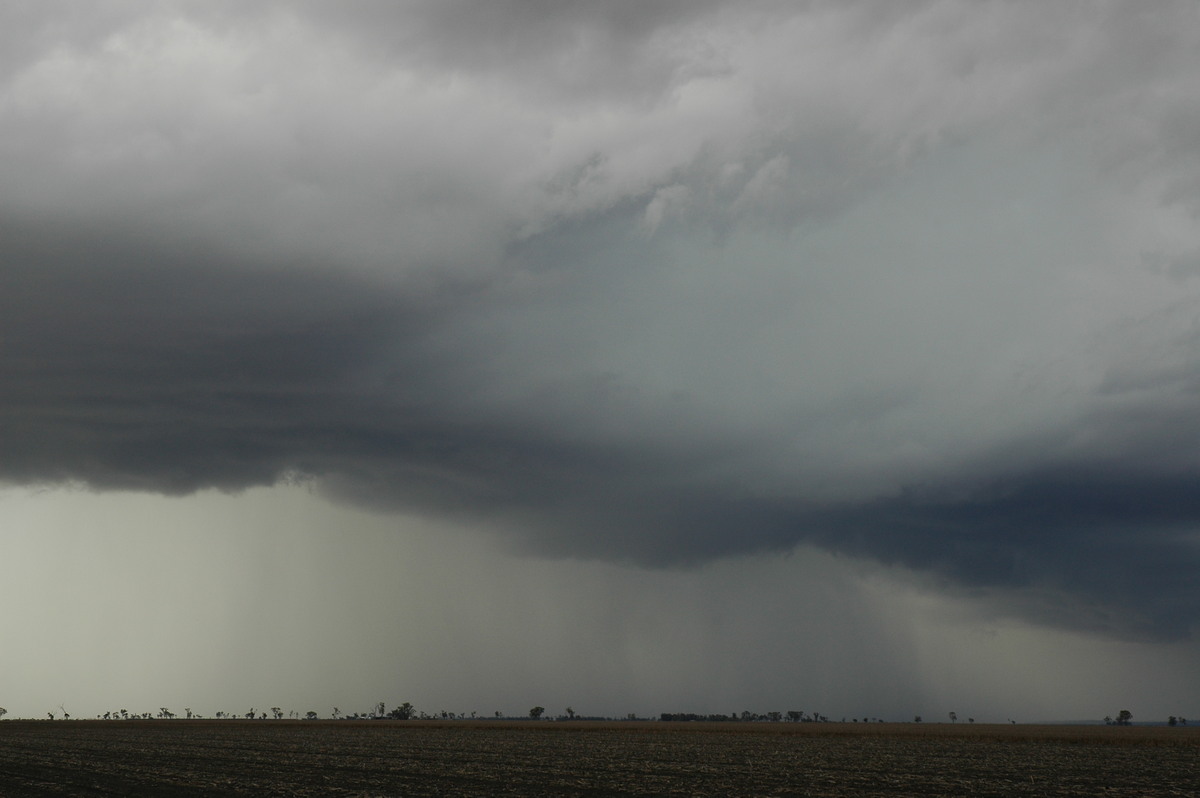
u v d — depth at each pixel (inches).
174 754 3316.9
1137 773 2593.5
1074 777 2442.2
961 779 2364.7
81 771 2539.4
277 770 2596.0
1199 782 2303.2
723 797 1914.4
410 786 2135.8
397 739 5000.0
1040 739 4965.6
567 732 6624.0
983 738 5251.0
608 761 3070.9
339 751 3627.0
